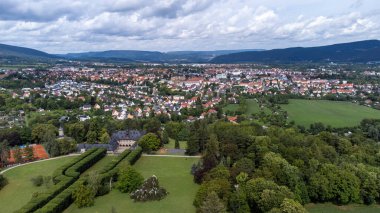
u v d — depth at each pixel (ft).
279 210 566.36
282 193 625.00
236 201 638.53
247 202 647.15
